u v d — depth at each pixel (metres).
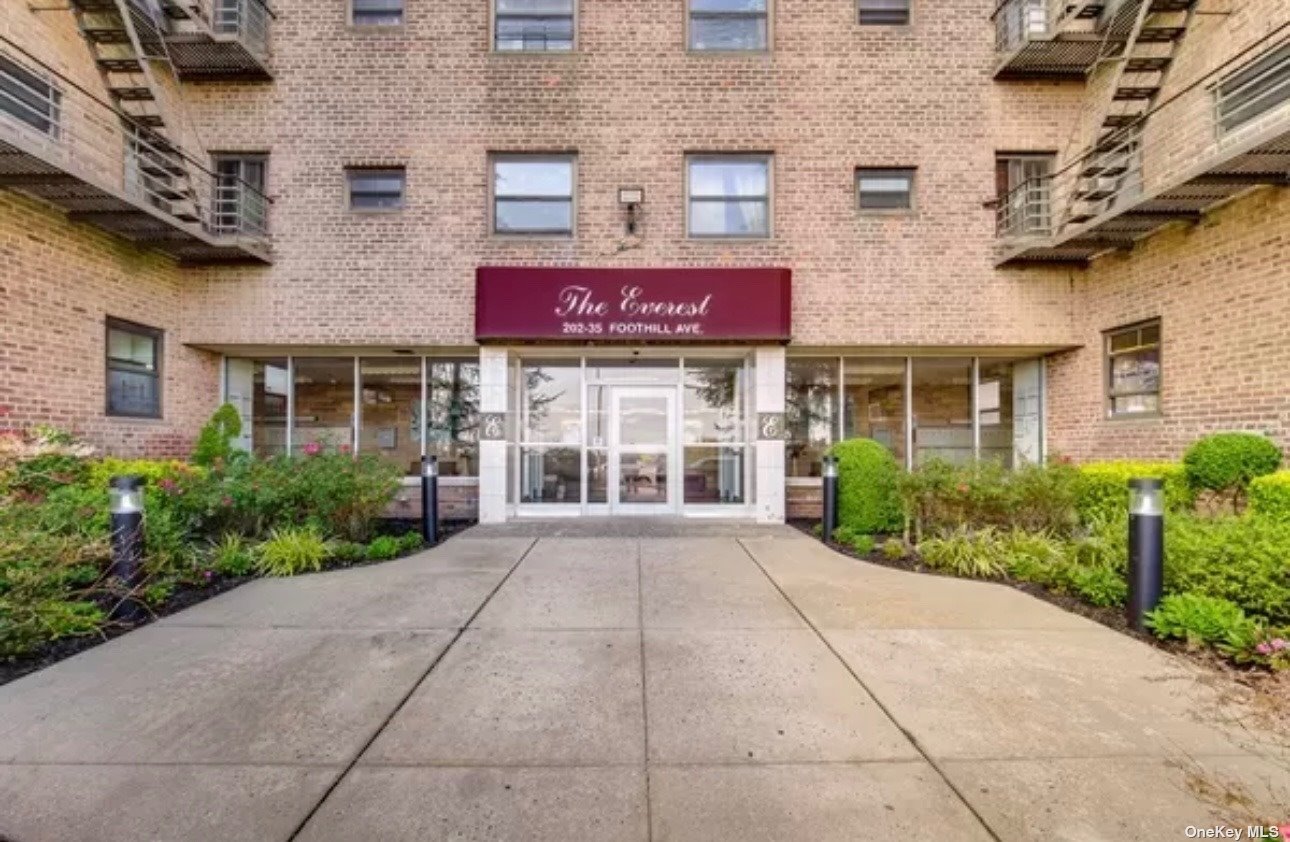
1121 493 7.26
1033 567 5.92
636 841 2.31
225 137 9.45
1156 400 8.39
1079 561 5.94
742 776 2.72
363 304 9.48
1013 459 10.59
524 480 10.35
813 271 9.57
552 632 4.53
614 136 9.59
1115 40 8.54
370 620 4.79
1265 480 6.06
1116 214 7.64
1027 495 7.11
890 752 2.90
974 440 10.54
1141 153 8.59
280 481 7.18
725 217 9.73
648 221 9.57
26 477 6.16
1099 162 8.58
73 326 7.69
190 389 9.55
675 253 9.55
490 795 2.58
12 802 2.53
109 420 8.17
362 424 10.42
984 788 2.62
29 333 7.16
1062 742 2.98
